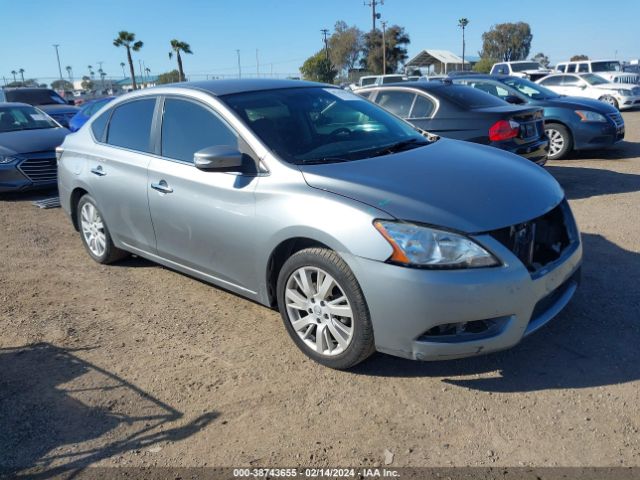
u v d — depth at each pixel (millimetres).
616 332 3635
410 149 3943
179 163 4160
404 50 59656
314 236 3211
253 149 3691
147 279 5043
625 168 8875
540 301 3133
